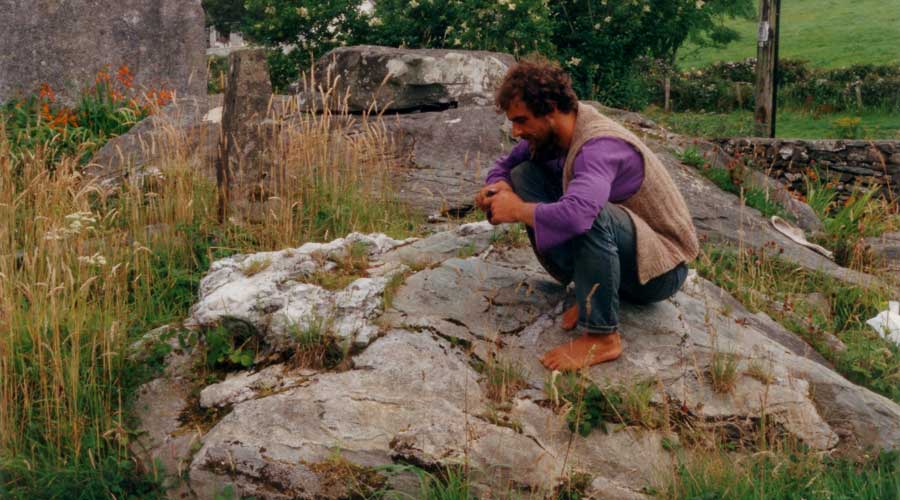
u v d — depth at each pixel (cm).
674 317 416
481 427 348
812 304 584
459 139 766
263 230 572
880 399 402
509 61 924
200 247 560
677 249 382
